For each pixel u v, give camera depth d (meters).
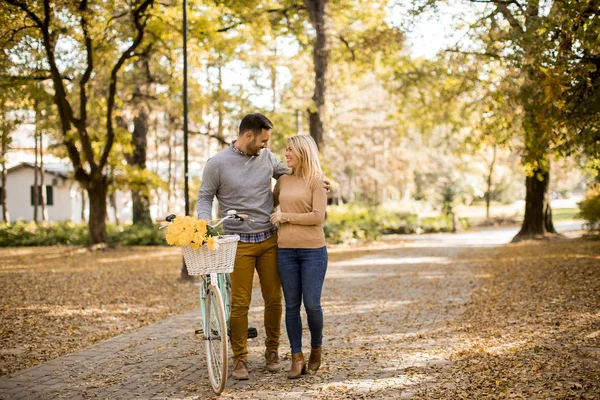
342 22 22.94
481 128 17.50
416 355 5.68
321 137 21.91
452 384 4.64
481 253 17.86
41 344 6.54
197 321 7.92
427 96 22.52
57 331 7.25
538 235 21.06
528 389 4.39
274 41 24.00
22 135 45.44
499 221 40.97
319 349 5.14
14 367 5.54
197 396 4.57
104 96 21.28
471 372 4.97
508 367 5.03
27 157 44.50
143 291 10.81
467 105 17.92
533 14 10.73
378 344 6.26
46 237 26.30
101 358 5.84
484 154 42.56
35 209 31.67
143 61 21.16
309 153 5.04
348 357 5.70
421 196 53.25
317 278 5.03
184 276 12.20
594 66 8.06
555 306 7.66
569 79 8.12
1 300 9.55
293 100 21.20
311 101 21.22
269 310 5.23
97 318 8.16
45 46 15.57
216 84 22.62
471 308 8.30
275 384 4.82
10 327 7.41
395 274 13.15
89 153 19.19
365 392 4.53
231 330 5.04
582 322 6.54
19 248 24.56
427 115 23.86
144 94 22.19
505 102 14.62
